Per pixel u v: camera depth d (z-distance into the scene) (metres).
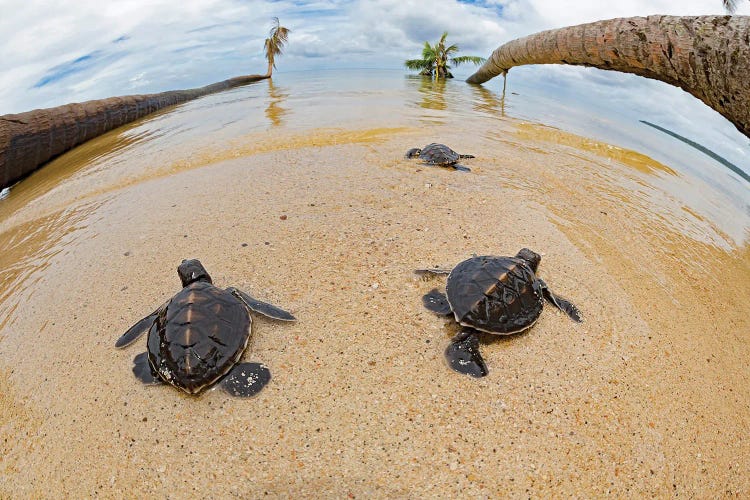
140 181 0.41
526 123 0.63
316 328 0.21
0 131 0.52
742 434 0.17
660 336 0.21
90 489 0.15
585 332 0.21
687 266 0.28
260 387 0.18
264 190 0.35
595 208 0.34
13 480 0.16
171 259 0.27
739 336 0.22
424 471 0.15
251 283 0.24
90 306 0.24
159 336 0.18
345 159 0.42
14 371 0.20
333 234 0.28
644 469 0.16
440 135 0.52
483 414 0.17
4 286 0.28
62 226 0.34
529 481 0.15
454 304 0.19
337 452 0.15
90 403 0.18
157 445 0.16
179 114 0.75
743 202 0.44
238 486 0.15
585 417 0.17
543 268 0.25
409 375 0.18
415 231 0.28
